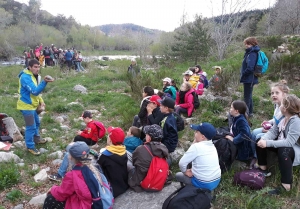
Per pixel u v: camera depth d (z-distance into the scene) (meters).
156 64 20.59
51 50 21.75
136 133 4.68
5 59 29.53
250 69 5.42
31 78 5.03
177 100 6.75
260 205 3.39
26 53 20.20
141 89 9.03
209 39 19.70
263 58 5.50
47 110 8.19
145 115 5.29
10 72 15.93
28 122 5.14
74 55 18.36
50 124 6.99
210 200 3.29
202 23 20.16
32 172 4.62
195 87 7.96
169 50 22.25
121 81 13.53
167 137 4.40
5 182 4.23
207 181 3.40
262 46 14.84
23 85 4.96
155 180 3.72
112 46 51.16
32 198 3.92
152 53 26.00
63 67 18.08
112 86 12.06
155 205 3.52
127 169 4.05
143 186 3.77
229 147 4.07
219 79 7.82
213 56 19.47
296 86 8.28
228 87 7.79
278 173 3.85
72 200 3.02
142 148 3.84
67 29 53.75
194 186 3.42
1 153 4.95
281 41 14.10
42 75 14.65
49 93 10.62
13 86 12.48
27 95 5.04
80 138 5.39
